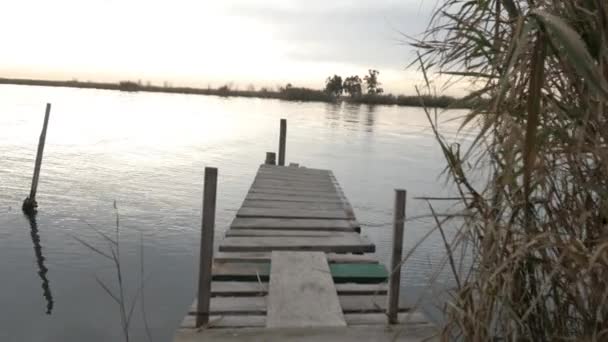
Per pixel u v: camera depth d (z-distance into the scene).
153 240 8.99
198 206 11.77
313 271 4.23
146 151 22.28
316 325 3.26
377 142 29.81
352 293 4.08
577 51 1.09
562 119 1.52
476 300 1.76
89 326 5.58
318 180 10.07
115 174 15.95
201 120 43.59
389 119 51.69
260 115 53.03
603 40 1.30
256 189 8.79
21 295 6.41
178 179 15.48
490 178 1.70
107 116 42.81
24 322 5.64
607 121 1.39
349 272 4.59
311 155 23.02
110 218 10.43
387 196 13.39
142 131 31.67
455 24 1.75
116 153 21.09
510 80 1.46
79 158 19.16
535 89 1.26
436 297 2.06
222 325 3.30
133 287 6.82
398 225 3.29
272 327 3.22
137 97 88.75
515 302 1.74
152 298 6.45
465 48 1.74
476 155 1.71
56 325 5.57
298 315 3.39
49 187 13.45
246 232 5.79
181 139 28.09
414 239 7.42
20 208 11.07
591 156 1.49
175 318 5.91
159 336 5.45
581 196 1.60
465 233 1.72
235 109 63.72
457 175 1.77
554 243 1.48
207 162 19.69
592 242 1.53
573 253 1.42
